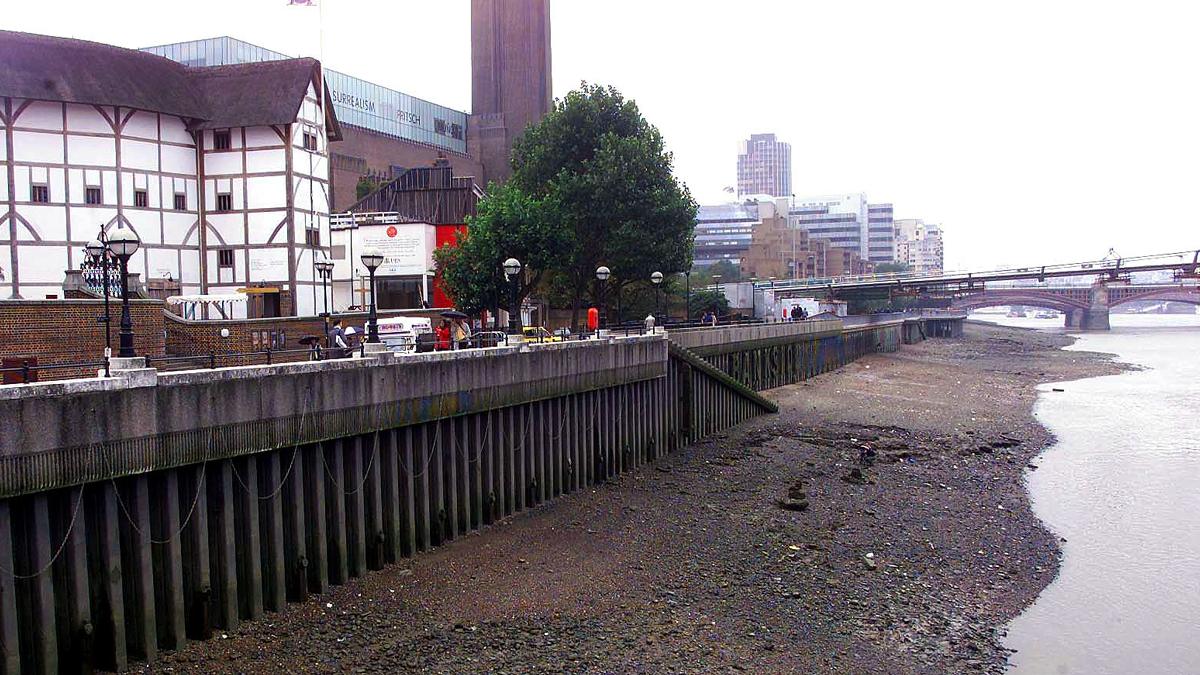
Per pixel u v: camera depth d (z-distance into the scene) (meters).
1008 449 43.88
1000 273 103.69
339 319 42.31
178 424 17.28
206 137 47.66
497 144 152.88
